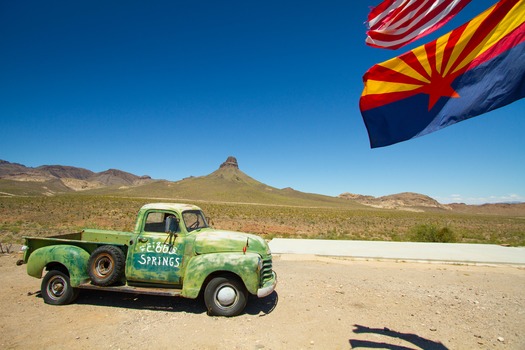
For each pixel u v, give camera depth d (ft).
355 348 15.08
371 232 104.17
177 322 18.10
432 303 22.80
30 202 172.55
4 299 22.13
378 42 16.87
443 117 13.99
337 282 28.14
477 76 13.51
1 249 40.57
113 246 20.86
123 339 15.79
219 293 19.16
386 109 15.51
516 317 20.04
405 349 15.07
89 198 247.91
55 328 17.15
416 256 40.40
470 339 16.51
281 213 210.18
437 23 14.96
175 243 20.27
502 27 13.25
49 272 21.08
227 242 20.11
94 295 23.16
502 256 40.70
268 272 20.42
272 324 17.98
